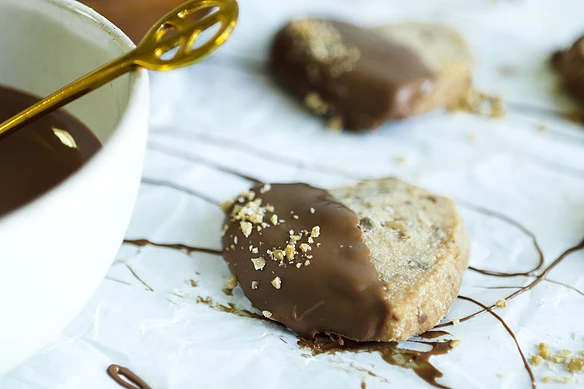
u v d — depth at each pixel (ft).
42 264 0.69
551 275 0.89
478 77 1.17
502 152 1.06
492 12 1.30
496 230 0.94
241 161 1.02
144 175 0.98
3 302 0.69
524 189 1.00
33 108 0.76
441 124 1.10
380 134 1.08
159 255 0.89
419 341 0.82
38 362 0.79
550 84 1.17
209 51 0.75
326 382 0.79
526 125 1.10
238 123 1.07
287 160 1.03
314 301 0.82
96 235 0.72
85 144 0.80
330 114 1.10
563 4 1.34
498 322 0.84
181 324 0.83
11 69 0.84
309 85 1.10
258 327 0.83
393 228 0.87
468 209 0.97
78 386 0.78
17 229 0.67
